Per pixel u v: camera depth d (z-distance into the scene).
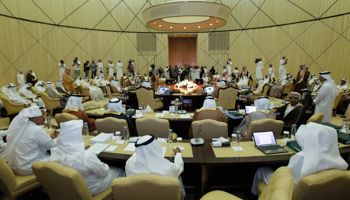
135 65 16.73
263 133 2.75
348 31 10.55
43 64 11.92
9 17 10.16
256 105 4.09
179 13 6.31
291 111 3.79
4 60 9.93
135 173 1.84
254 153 2.51
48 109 6.98
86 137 3.17
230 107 6.83
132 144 2.85
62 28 12.87
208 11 6.33
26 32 10.98
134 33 16.30
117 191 1.66
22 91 7.60
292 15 13.02
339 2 10.82
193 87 9.19
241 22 15.43
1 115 6.89
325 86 4.81
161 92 7.42
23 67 10.84
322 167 1.70
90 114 4.93
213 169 2.95
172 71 14.66
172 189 1.61
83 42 14.04
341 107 6.88
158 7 6.45
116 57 15.77
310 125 1.79
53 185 1.89
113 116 3.66
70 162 1.96
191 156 2.45
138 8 16.09
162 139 2.99
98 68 14.25
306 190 1.57
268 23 14.26
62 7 12.80
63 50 12.98
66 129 2.02
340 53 10.92
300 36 12.75
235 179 2.99
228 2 15.58
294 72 13.23
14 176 2.33
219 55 16.52
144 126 3.40
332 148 1.76
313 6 11.99
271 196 1.32
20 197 2.87
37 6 11.49
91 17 14.31
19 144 2.47
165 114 4.57
